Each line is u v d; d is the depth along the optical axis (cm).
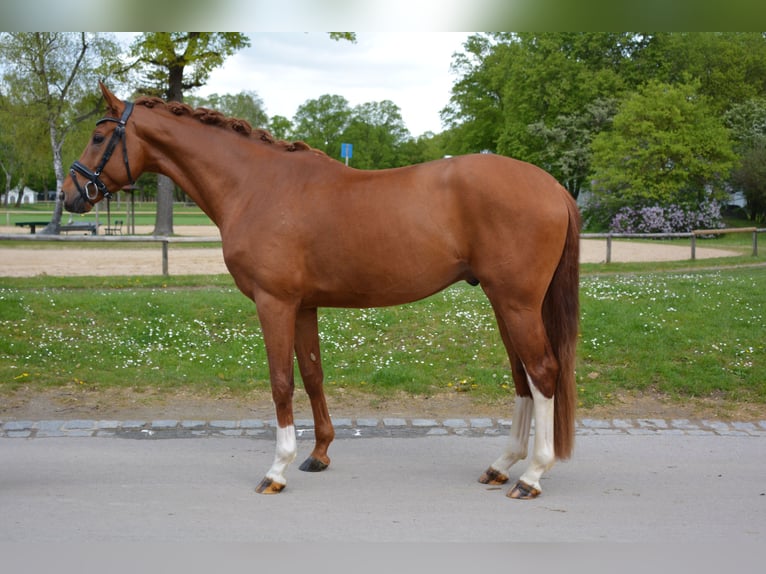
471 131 4384
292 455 447
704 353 761
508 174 427
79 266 1534
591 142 3206
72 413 620
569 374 434
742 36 3447
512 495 430
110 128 479
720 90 3447
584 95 3356
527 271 421
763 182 2966
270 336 449
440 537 374
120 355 782
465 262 437
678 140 2709
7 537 371
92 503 418
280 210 447
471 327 858
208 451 528
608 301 950
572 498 430
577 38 3412
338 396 676
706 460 502
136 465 493
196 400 662
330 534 378
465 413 633
